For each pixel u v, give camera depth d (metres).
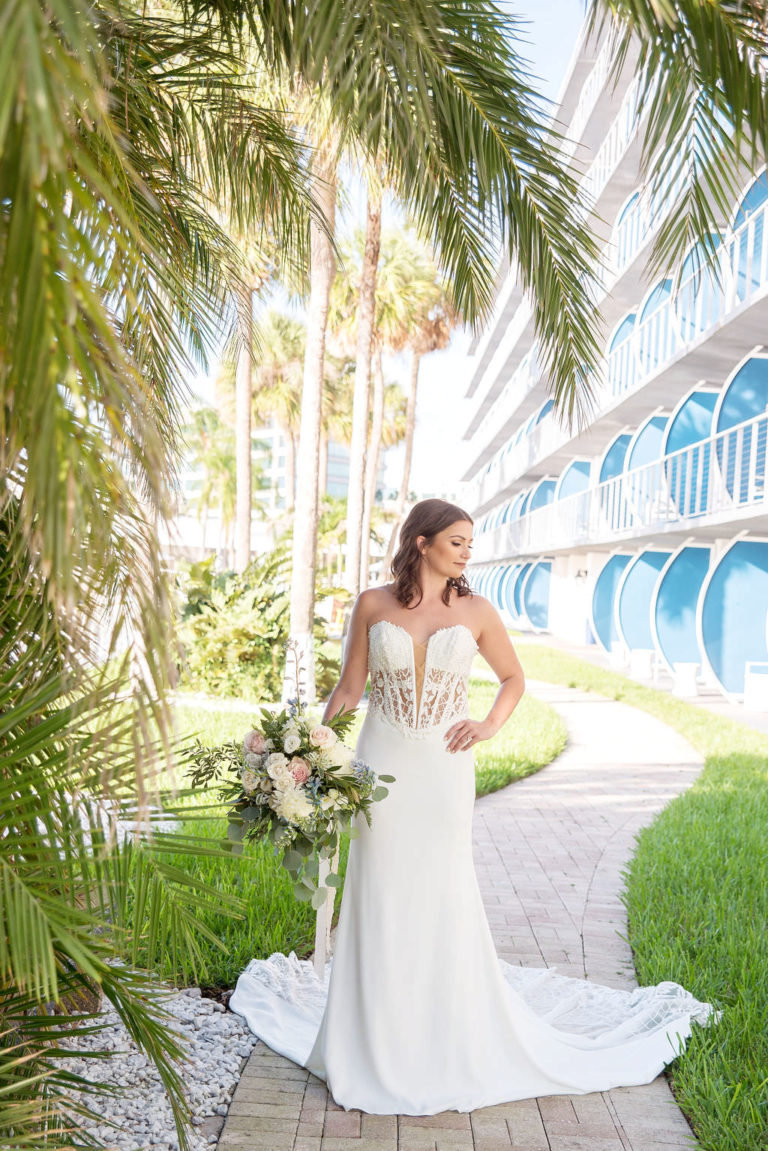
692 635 16.67
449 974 3.13
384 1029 3.10
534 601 34.38
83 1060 3.19
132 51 2.70
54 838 2.15
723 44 2.33
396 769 3.16
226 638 12.28
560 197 3.12
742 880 5.19
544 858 5.95
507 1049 3.22
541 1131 2.93
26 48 1.02
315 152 3.93
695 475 16.45
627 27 2.40
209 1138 2.82
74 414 1.27
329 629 25.92
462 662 3.18
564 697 15.38
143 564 1.68
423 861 3.14
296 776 2.91
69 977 2.37
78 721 1.89
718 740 10.76
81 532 1.23
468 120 2.86
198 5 2.88
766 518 12.20
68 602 1.22
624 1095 3.18
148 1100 2.98
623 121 17.30
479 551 48.09
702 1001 3.74
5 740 2.16
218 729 9.28
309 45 2.21
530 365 31.08
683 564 16.72
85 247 1.21
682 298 16.62
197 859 4.89
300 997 3.82
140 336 2.72
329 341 29.50
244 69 3.41
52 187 1.18
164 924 2.29
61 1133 2.30
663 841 6.04
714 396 16.31
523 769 8.62
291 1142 2.82
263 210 4.18
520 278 3.49
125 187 1.83
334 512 47.72
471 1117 3.01
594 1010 3.77
